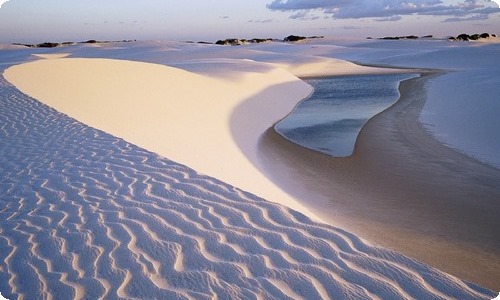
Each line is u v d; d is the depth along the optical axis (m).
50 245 3.28
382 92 26.34
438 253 5.73
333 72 44.41
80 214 3.82
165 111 12.80
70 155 5.80
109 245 3.23
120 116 10.76
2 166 5.48
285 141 13.34
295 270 2.81
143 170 5.01
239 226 3.46
